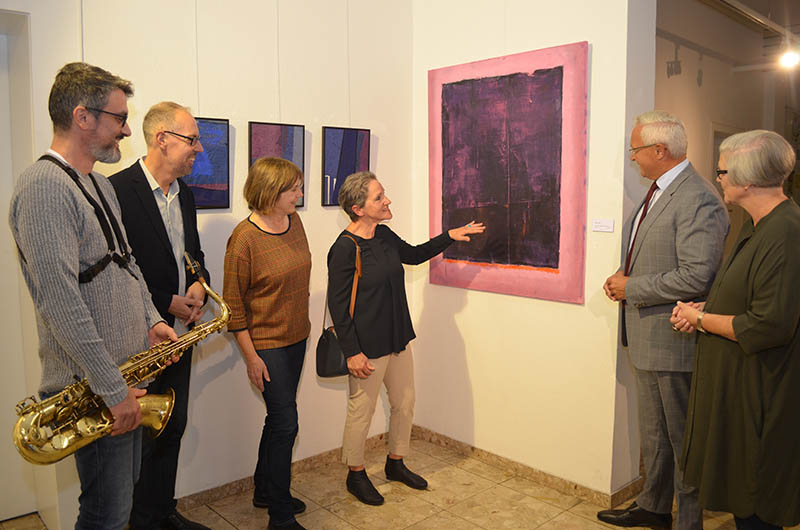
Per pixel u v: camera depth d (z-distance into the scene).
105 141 1.65
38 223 1.47
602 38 2.69
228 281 2.44
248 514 2.76
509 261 3.13
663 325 2.36
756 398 1.85
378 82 3.42
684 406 2.38
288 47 3.02
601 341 2.79
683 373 2.35
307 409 3.21
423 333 3.64
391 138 3.51
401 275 2.83
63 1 2.31
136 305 1.76
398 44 3.50
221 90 2.79
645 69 2.74
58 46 2.31
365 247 2.74
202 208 2.74
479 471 3.23
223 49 2.79
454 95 3.32
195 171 2.70
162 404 1.92
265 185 2.42
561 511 2.78
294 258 2.56
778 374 1.82
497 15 3.10
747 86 5.79
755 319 1.80
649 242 2.38
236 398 2.92
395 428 3.02
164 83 2.62
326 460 3.31
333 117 3.22
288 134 3.01
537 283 3.01
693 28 4.68
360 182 2.70
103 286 1.63
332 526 2.64
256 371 2.47
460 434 3.47
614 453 2.79
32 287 1.61
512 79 3.03
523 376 3.12
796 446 1.82
